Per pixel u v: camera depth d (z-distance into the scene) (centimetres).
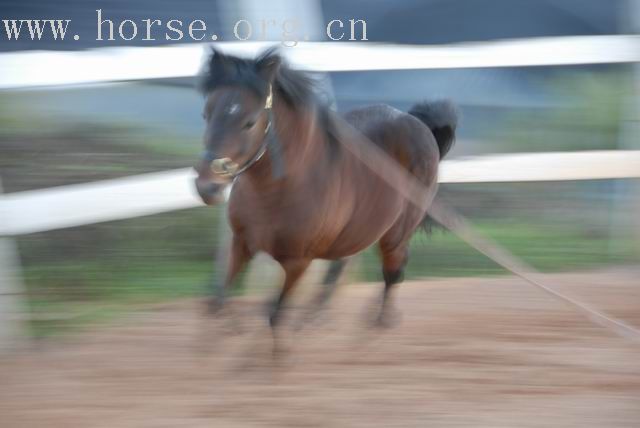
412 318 696
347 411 512
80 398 518
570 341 651
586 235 892
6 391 525
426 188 645
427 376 573
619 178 829
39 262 728
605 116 939
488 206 928
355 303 730
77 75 645
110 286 714
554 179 797
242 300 704
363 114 618
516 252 851
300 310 661
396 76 898
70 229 755
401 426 494
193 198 696
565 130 940
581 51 807
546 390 554
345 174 545
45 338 618
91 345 607
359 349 623
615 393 551
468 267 836
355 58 741
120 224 779
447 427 494
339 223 548
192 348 605
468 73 920
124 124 820
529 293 766
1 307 604
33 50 702
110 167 777
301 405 518
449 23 861
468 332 666
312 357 601
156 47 691
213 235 798
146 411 502
